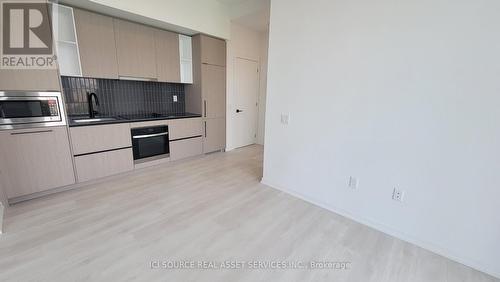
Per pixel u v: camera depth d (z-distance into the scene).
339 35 2.01
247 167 3.61
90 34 2.71
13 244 1.70
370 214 2.08
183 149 3.76
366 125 1.98
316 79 2.23
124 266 1.53
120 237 1.83
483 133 1.48
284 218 2.18
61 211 2.18
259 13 3.72
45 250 1.65
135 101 3.55
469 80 1.49
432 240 1.78
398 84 1.77
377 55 1.83
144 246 1.73
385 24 1.76
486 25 1.39
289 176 2.66
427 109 1.67
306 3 2.16
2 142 2.12
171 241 1.80
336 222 2.14
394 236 1.95
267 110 2.71
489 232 1.54
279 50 2.46
